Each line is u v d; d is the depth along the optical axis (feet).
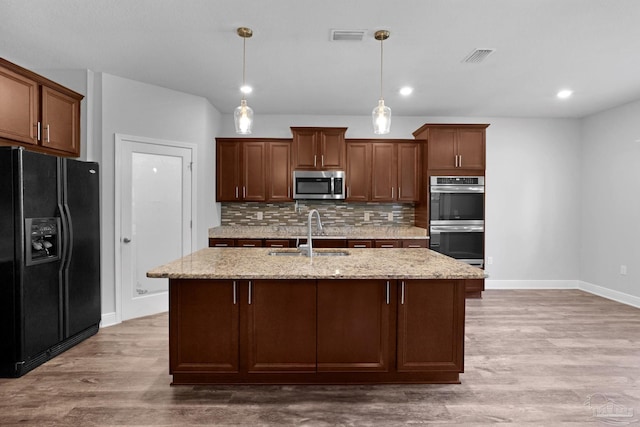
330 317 8.16
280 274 7.45
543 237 18.20
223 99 15.23
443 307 8.20
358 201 16.83
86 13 8.52
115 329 12.03
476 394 7.96
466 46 10.16
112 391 8.02
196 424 6.83
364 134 17.83
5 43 10.11
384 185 16.81
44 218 9.48
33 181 9.12
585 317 13.52
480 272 7.63
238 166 16.60
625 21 8.74
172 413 7.18
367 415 7.14
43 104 10.30
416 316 8.18
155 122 13.50
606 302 15.66
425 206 16.40
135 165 13.11
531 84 13.28
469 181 16.22
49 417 7.02
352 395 7.89
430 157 16.15
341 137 16.62
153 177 13.58
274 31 9.35
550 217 18.19
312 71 12.07
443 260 9.27
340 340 8.18
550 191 18.19
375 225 17.94
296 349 8.16
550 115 17.63
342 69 11.87
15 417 7.02
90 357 9.83
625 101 15.31
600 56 10.79
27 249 8.91
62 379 8.58
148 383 8.38
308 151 16.56
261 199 16.62
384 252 11.02
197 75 12.48
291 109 16.74
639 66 11.56
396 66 11.64
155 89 13.50
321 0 7.95
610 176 16.43
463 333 8.23
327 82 13.12
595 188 17.25
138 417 7.04
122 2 8.05
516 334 11.69
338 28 9.18
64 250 10.05
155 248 13.69
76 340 10.69
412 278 7.46
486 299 16.08
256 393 7.96
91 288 11.28
